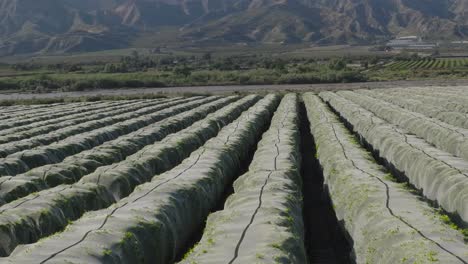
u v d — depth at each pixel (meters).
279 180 17.62
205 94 73.25
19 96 86.69
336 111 48.06
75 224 13.65
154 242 13.87
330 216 19.19
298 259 11.80
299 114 48.16
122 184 20.00
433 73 104.94
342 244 16.66
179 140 27.72
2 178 20.12
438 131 28.00
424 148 22.52
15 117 45.50
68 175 21.72
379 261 11.93
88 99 70.44
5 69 157.25
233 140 27.44
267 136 28.28
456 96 46.97
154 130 32.53
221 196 21.28
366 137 30.94
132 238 12.93
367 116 34.97
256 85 93.88
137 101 61.88
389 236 12.12
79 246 11.84
